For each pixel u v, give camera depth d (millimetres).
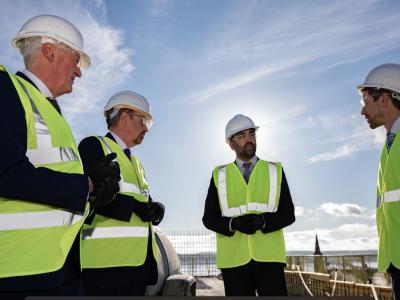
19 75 2504
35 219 2109
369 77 3721
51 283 2055
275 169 4711
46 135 2254
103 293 3350
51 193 2043
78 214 2279
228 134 4918
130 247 3521
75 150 2467
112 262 3402
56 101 2615
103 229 3471
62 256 2137
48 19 2619
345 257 9594
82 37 2789
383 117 3641
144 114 4074
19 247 2027
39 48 2551
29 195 2010
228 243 4551
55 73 2572
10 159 1951
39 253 2059
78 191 2121
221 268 4527
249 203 4543
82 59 2879
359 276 8906
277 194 4598
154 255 3828
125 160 3717
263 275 4359
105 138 3713
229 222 4406
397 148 3293
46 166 2213
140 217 3697
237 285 4449
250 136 4859
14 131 2012
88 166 3408
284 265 4473
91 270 3375
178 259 5148
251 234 4270
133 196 3602
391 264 3277
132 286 3498
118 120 3986
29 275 1999
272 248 4395
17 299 1989
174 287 4438
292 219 4520
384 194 3355
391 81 3578
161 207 3812
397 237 3180
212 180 4883
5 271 1969
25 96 2191
